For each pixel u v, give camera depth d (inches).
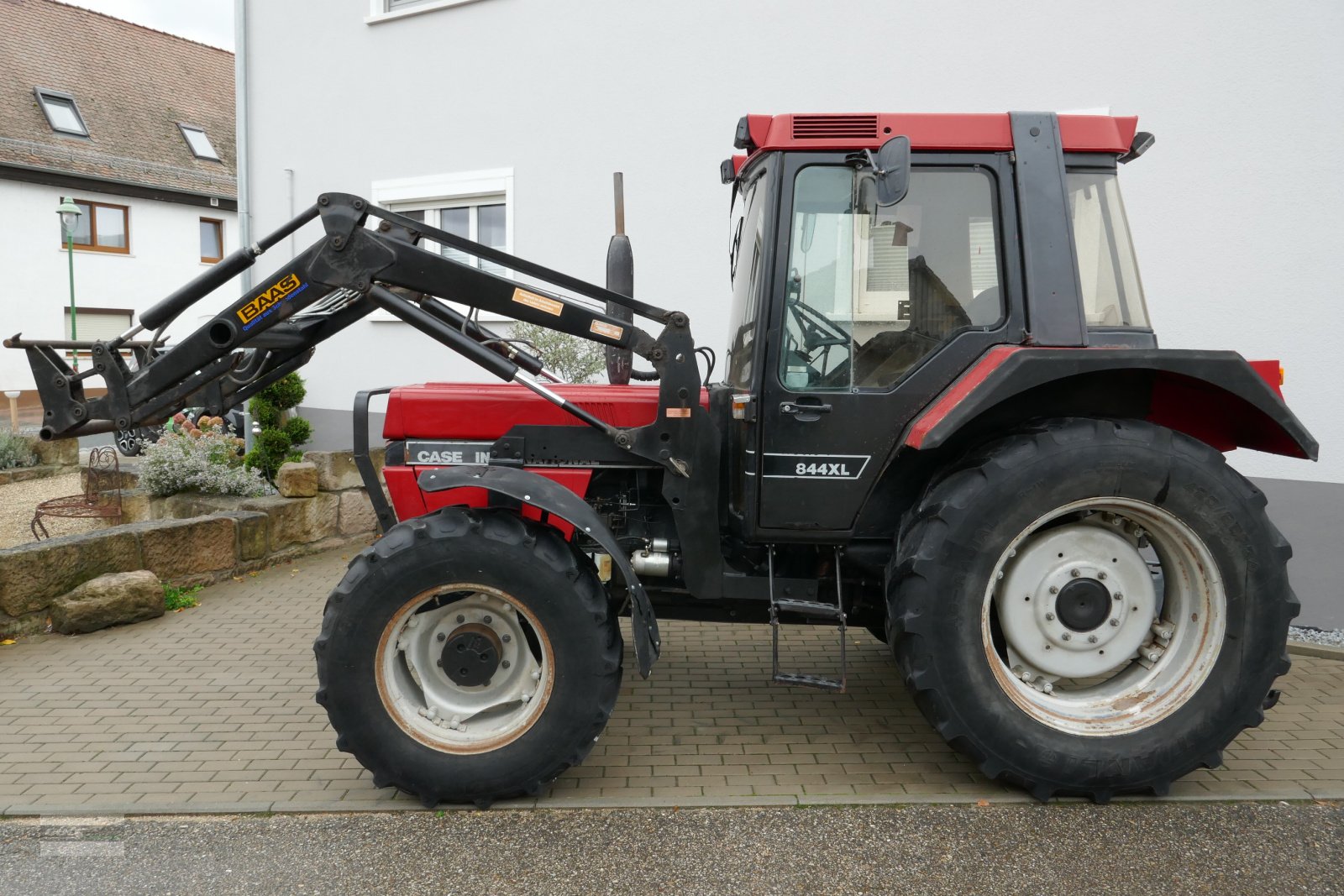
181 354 121.3
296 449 295.1
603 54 263.4
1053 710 116.1
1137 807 113.3
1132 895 94.7
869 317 119.6
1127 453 110.2
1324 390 181.3
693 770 123.4
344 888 96.3
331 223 117.1
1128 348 112.7
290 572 225.5
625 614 146.6
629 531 135.7
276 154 327.6
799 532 122.9
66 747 128.4
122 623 181.8
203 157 911.0
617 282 137.5
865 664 164.9
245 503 234.8
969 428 121.4
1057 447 110.7
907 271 118.8
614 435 122.1
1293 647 169.2
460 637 116.4
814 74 231.8
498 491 111.7
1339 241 178.1
